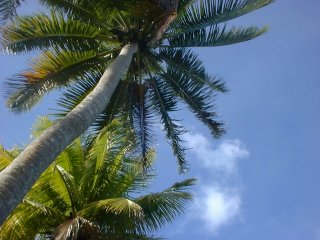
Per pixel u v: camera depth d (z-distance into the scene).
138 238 12.31
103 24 15.30
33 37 14.63
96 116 10.30
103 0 14.82
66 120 9.16
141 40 15.29
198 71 16.58
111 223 12.24
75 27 15.16
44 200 12.70
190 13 15.99
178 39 16.27
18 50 14.42
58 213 12.25
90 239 11.36
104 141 13.19
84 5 14.97
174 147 16.41
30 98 14.64
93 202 12.07
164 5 13.54
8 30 14.31
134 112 16.14
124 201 10.86
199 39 16.20
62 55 15.06
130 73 16.28
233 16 15.85
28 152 7.82
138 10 14.07
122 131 13.72
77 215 12.02
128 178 13.66
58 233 10.77
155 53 16.20
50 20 14.86
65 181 12.52
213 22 15.96
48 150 8.09
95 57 15.57
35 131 13.26
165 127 16.56
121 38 15.31
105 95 11.05
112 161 13.38
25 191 7.22
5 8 11.61
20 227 11.95
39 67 14.77
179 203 12.61
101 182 13.41
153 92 16.77
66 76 15.15
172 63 16.59
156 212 12.74
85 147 14.05
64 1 14.83
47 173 12.35
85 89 15.33
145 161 14.35
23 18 14.54
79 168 13.53
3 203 6.69
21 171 7.33
